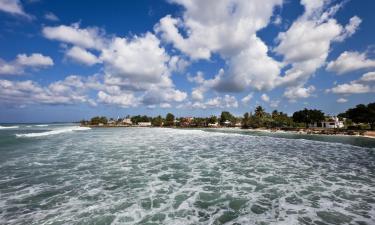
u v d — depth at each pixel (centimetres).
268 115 12694
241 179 1486
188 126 15212
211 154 2495
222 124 15750
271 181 1442
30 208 1003
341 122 9900
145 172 1662
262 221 886
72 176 1541
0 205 1036
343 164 1992
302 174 1620
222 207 1024
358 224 863
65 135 5381
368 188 1305
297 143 3831
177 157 2289
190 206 1034
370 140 4575
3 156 2302
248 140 4300
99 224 853
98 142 3712
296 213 961
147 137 4916
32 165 1880
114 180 1451
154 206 1030
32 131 7400
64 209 992
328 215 941
